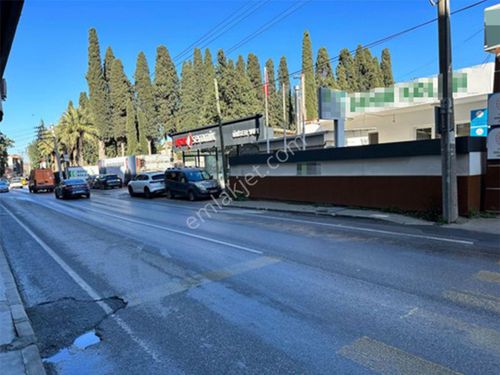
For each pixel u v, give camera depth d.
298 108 30.31
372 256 7.32
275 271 6.53
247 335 4.16
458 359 3.51
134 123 57.69
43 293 5.99
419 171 12.45
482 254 7.25
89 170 53.16
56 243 10.10
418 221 11.20
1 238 11.30
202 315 4.77
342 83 53.66
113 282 6.35
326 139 23.20
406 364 3.45
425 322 4.30
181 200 22.92
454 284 5.55
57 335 4.43
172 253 8.22
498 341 3.82
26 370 3.52
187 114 53.06
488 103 11.12
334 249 8.02
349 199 15.01
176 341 4.12
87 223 13.76
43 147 68.56
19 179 66.94
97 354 3.93
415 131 20.66
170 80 56.84
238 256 7.71
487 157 11.23
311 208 15.09
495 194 11.30
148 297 5.53
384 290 5.39
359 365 3.47
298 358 3.64
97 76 58.25
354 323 4.34
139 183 26.58
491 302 4.83
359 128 23.02
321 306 4.88
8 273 7.04
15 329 4.45
